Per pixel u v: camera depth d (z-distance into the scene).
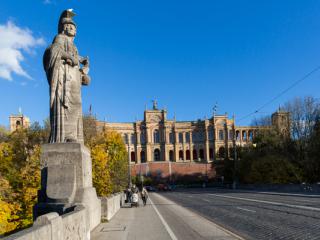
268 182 65.50
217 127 145.00
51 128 16.11
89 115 50.44
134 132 147.00
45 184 14.88
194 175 132.38
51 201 14.02
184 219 21.38
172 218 22.20
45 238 6.46
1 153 23.84
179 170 134.25
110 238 14.22
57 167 14.59
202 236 14.45
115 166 44.88
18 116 104.81
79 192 14.44
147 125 146.00
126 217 22.95
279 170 63.75
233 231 15.50
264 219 18.53
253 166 68.88
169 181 126.00
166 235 15.12
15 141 29.98
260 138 76.00
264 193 47.06
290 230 14.52
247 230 15.45
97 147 34.69
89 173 16.89
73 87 16.38
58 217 7.40
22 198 22.02
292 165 62.84
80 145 15.20
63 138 15.86
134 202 33.25
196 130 148.88
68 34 16.81
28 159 25.72
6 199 20.67
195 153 149.00
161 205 35.00
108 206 20.50
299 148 63.50
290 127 67.19
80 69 17.50
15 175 23.34
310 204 25.38
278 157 65.56
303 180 61.53
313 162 59.31
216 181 120.06
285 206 24.78
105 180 33.03
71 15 17.02
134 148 146.25
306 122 63.97
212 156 145.62
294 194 40.09
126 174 53.47
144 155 146.50
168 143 146.88
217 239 13.55
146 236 14.91
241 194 48.28
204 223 18.97
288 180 63.50
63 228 7.92
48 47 16.55
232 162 95.50
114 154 45.62
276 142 68.81
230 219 19.84
